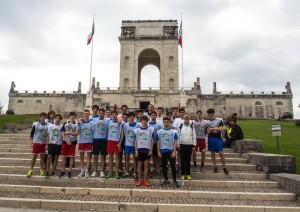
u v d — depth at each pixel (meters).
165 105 57.19
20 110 76.19
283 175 11.60
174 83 62.47
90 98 48.62
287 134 26.69
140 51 64.00
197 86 72.62
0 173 12.84
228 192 10.45
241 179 12.37
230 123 17.39
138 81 69.75
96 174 12.49
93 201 9.49
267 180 12.12
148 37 64.00
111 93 58.59
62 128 12.41
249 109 72.88
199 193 10.38
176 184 11.33
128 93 58.28
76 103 62.72
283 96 73.31
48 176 12.17
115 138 12.49
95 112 13.73
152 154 12.60
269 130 30.08
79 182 11.90
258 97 73.44
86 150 12.52
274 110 72.75
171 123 14.15
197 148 13.66
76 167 14.05
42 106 76.00
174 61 63.31
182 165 12.18
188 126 12.43
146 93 57.91
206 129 13.54
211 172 12.89
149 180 11.86
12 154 15.41
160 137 11.89
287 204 9.54
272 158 12.79
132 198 10.08
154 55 69.38
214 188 11.21
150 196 10.40
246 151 15.80
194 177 12.64
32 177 12.15
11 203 9.45
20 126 25.73
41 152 12.56
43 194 10.39
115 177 12.15
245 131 29.19
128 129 12.52
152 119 12.80
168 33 64.44
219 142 13.03
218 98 61.50
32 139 12.56
